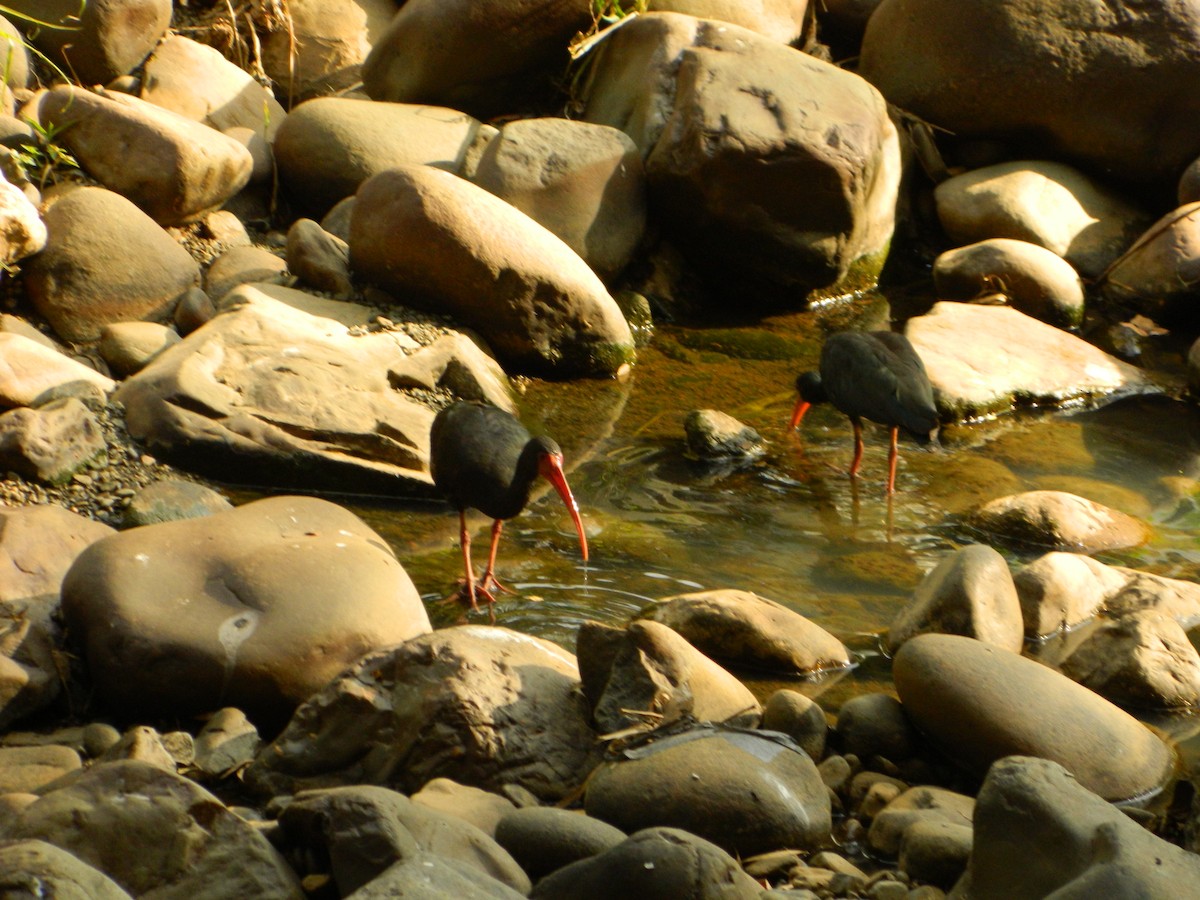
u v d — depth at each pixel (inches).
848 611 481.1
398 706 357.4
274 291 626.5
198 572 400.5
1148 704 417.1
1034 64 869.2
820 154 748.6
